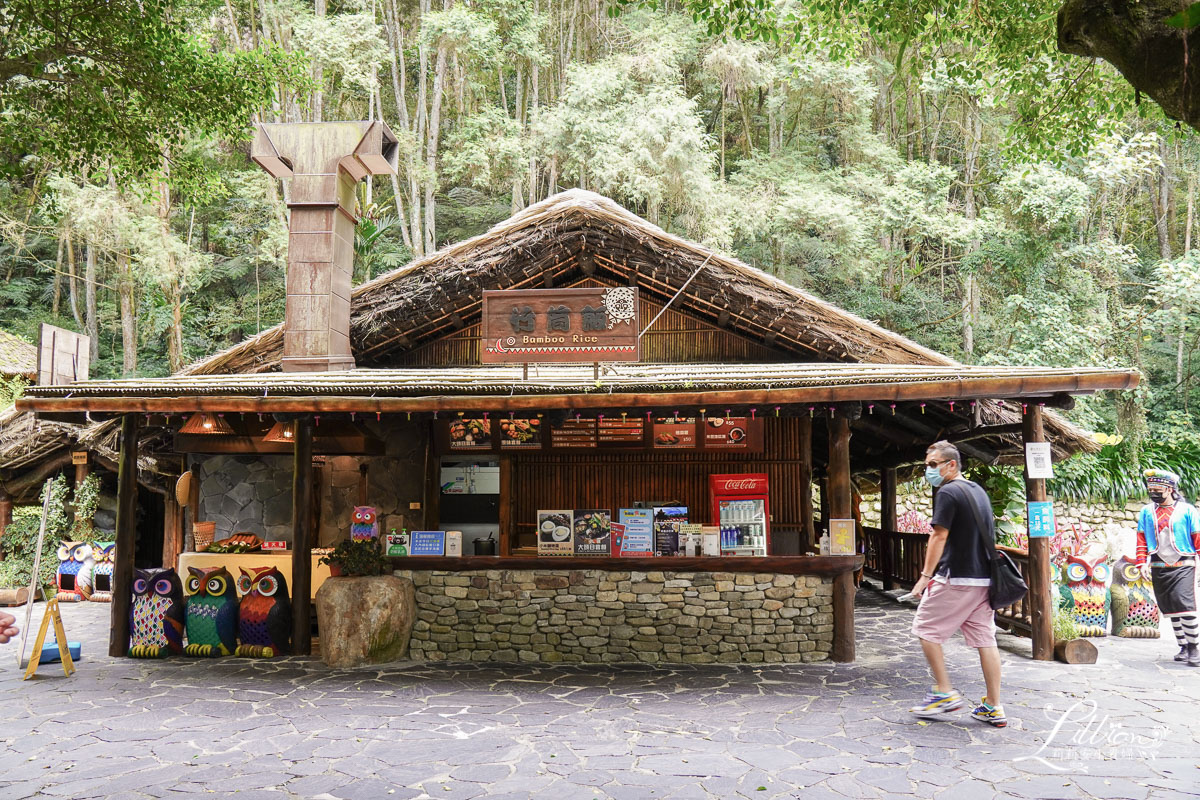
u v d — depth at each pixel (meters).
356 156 9.14
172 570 8.02
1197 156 24.31
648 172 21.12
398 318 9.48
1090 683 6.51
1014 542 10.64
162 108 8.87
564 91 24.44
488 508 9.53
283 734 5.34
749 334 9.70
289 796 4.24
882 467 12.20
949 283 25.06
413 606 7.88
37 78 7.76
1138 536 7.55
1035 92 8.04
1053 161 8.41
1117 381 6.85
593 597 7.77
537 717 5.73
